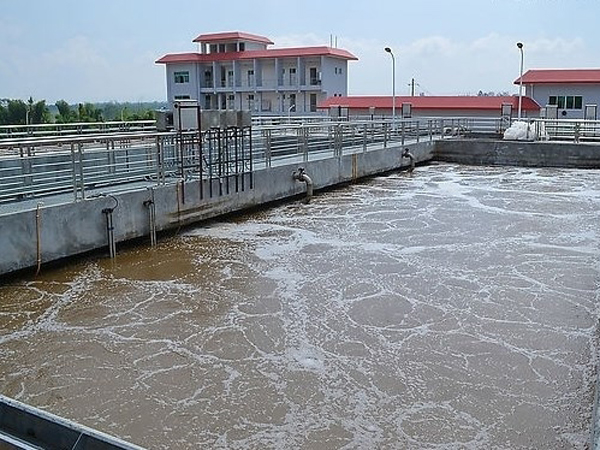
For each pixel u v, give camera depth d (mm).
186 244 10133
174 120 10492
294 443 4566
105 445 1742
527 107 30844
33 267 8336
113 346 6250
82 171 8938
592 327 6672
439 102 33188
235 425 4812
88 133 16734
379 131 20031
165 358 5977
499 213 12914
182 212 10727
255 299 7566
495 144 21859
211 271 8688
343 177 16375
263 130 13672
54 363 5883
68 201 8898
